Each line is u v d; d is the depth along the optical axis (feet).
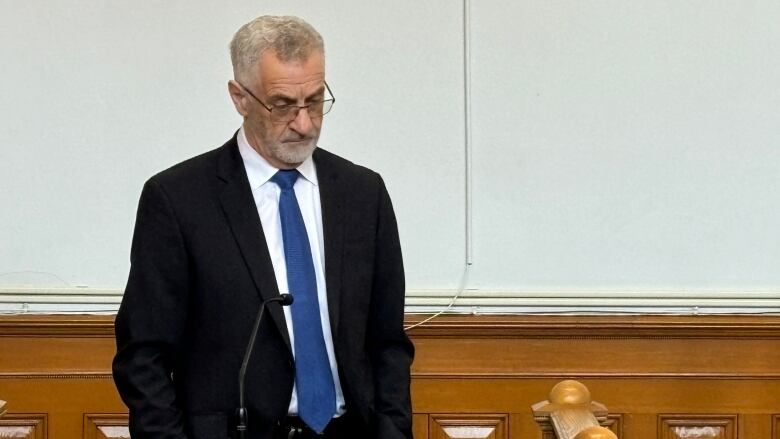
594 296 56.24
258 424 32.42
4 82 56.34
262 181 33.45
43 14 56.34
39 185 56.54
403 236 56.85
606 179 57.06
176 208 32.50
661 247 57.06
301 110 32.14
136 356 32.22
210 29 56.80
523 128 56.90
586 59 56.90
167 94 56.80
